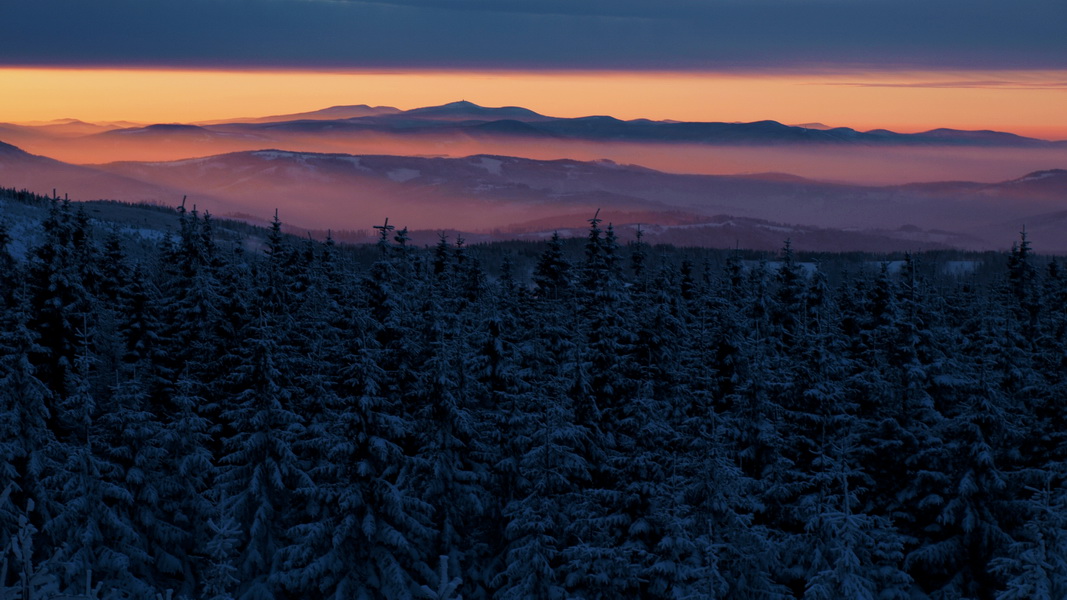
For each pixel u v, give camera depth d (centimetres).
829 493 3581
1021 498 3797
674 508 3181
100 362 4256
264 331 3834
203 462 3797
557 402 3703
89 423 3516
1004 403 3925
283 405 4181
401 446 4038
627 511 3609
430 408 3834
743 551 3161
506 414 4044
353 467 3644
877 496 3950
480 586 3859
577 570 3503
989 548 3550
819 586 2791
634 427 3766
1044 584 2472
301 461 3953
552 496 3672
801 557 3416
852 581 2761
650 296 5019
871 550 3403
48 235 4253
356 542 3722
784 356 4425
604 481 3997
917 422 3956
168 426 3941
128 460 3769
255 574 3722
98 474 3528
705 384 4094
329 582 3622
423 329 4191
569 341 4266
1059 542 2764
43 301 4162
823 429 3766
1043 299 6391
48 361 4072
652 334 4175
